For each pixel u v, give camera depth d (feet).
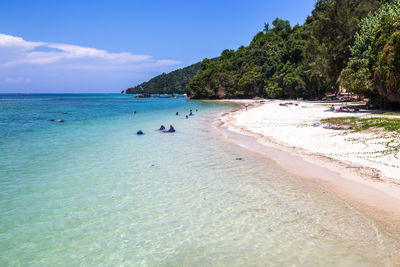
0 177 41.96
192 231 26.66
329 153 54.19
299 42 321.32
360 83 109.40
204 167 47.91
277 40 449.89
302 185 38.17
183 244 24.49
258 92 399.65
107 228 27.25
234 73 450.30
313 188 36.86
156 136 81.30
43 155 56.44
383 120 73.77
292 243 24.16
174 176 43.04
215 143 69.92
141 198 34.40
